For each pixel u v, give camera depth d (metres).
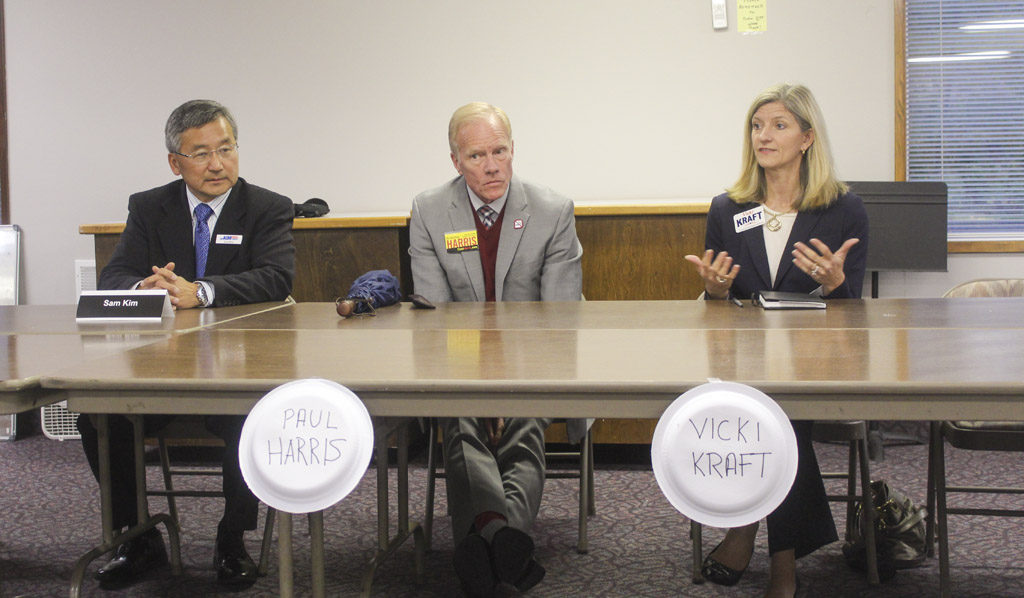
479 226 2.85
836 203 2.68
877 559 2.47
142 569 2.58
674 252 3.57
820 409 1.32
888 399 1.31
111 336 2.01
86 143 4.60
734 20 4.14
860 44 4.07
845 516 2.92
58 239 4.66
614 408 1.36
